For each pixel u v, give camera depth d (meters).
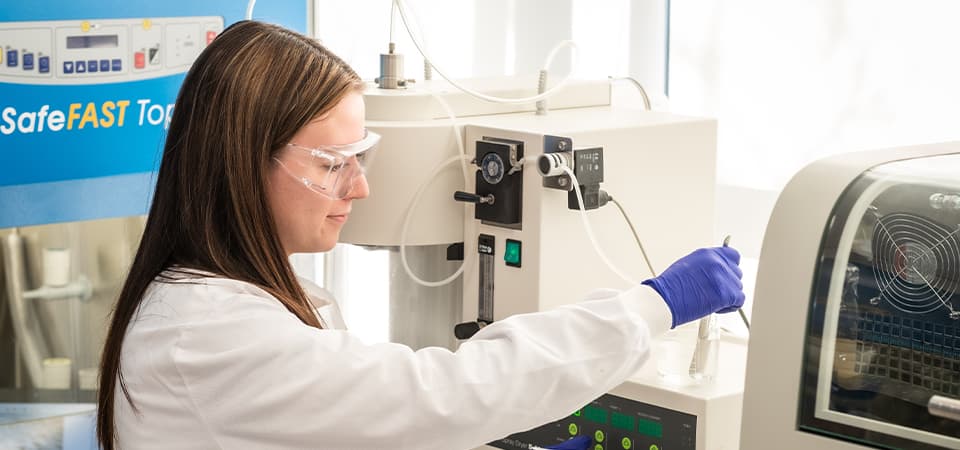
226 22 2.40
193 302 1.10
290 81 1.13
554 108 1.79
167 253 1.17
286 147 1.14
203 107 1.13
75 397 2.39
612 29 2.60
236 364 1.06
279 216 1.17
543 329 1.19
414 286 1.76
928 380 1.11
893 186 1.18
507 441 1.56
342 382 1.07
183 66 2.36
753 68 2.35
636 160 1.63
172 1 2.32
